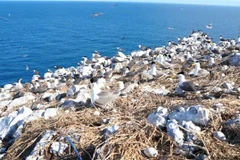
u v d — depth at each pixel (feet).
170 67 65.36
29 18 549.54
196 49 101.50
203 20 478.18
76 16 610.24
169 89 44.27
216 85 41.78
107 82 55.06
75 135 27.55
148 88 44.29
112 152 24.20
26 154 27.96
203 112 26.45
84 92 43.01
